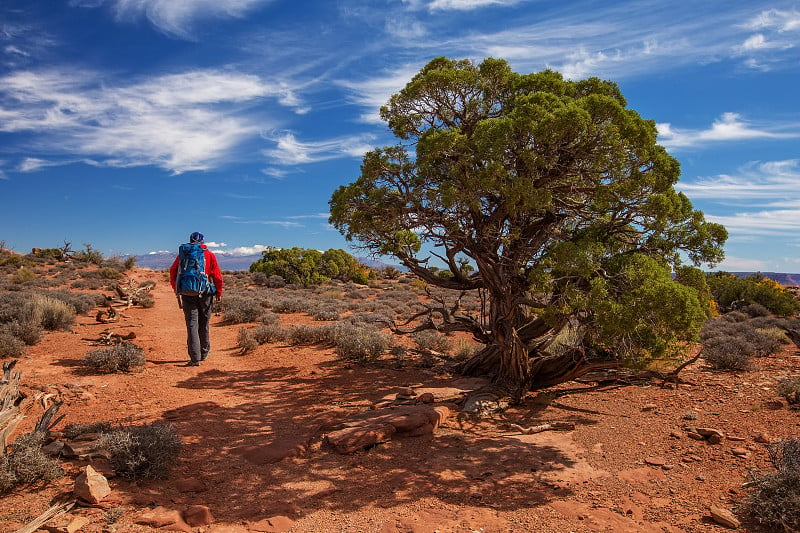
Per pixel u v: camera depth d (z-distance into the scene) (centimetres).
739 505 423
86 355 907
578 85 736
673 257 668
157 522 378
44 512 377
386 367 1053
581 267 569
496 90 768
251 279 4344
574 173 637
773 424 643
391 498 454
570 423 696
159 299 2642
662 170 599
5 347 938
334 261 4822
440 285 960
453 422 695
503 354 863
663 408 752
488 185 591
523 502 445
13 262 4044
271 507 428
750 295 2791
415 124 813
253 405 754
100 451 484
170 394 785
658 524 400
